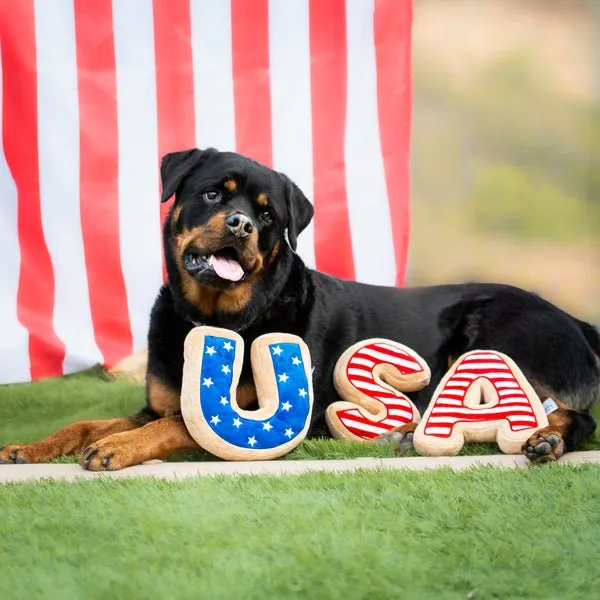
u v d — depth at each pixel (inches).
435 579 102.3
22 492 137.6
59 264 244.1
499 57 543.2
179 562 106.3
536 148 541.3
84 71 243.3
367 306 215.8
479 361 193.9
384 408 196.7
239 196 186.4
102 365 246.1
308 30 248.1
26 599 95.0
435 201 535.8
